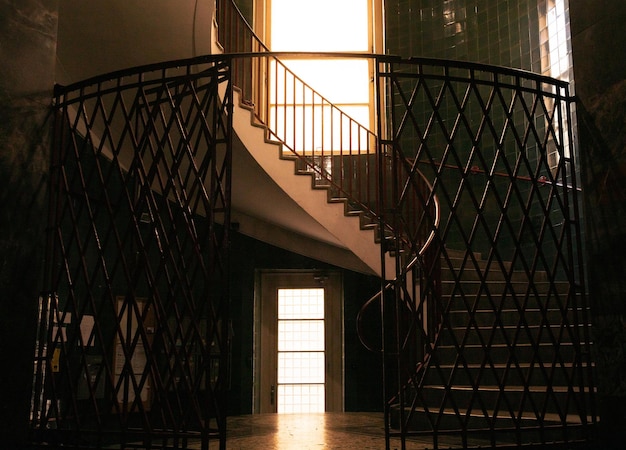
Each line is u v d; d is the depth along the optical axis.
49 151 3.88
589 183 3.80
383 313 3.54
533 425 4.05
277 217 7.59
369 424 5.85
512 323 5.64
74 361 5.65
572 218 6.98
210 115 6.12
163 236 3.68
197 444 4.51
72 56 5.68
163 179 6.87
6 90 3.61
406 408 4.77
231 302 8.05
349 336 8.20
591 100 3.81
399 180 8.17
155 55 5.64
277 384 8.36
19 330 3.60
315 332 8.47
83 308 3.70
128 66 5.80
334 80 8.95
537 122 7.59
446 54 8.65
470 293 6.35
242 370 7.91
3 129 3.58
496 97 8.12
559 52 7.37
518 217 7.73
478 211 3.68
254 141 6.49
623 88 3.58
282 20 9.04
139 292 6.77
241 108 6.38
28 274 3.68
